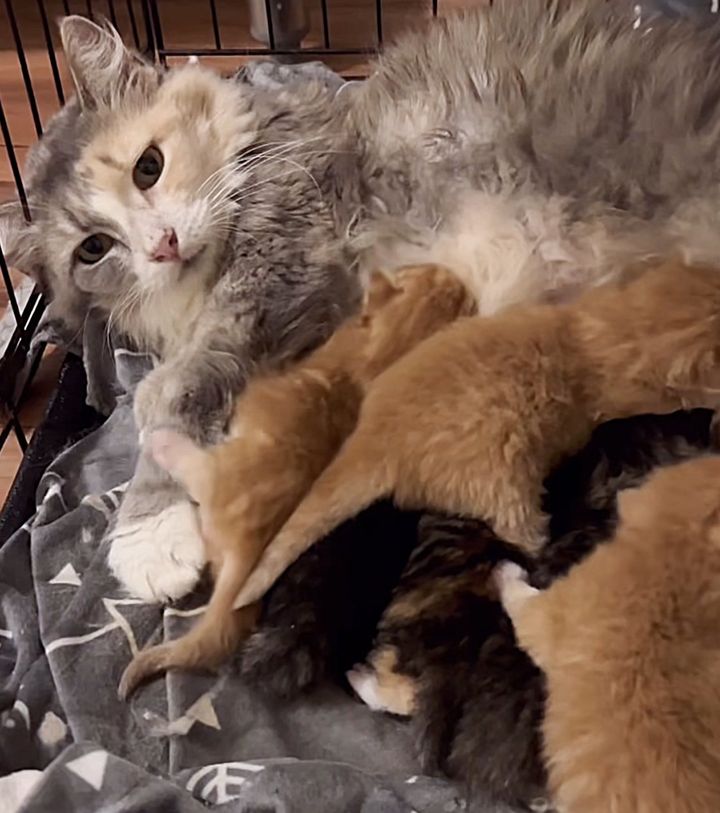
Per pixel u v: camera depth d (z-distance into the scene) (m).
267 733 0.34
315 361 0.37
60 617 0.37
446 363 0.34
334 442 0.36
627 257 0.38
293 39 0.66
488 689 0.31
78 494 0.42
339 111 0.43
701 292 0.35
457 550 0.33
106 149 0.41
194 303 0.42
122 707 0.34
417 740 0.32
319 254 0.40
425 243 0.40
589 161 0.38
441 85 0.41
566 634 0.29
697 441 0.35
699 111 0.38
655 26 0.41
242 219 0.41
